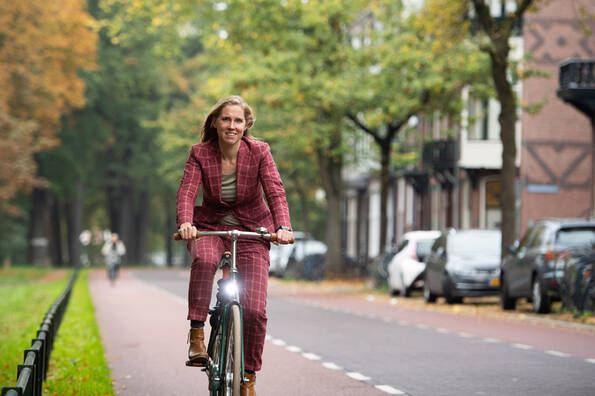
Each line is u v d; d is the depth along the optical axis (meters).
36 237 116.75
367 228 113.50
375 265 68.38
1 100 83.56
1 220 123.12
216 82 65.50
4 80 84.81
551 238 38.34
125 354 25.31
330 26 65.44
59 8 91.62
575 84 55.47
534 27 78.06
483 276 46.50
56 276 94.69
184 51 129.75
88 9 117.25
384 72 62.81
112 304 49.44
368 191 113.06
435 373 21.11
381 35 64.62
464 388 18.78
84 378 19.45
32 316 40.09
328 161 81.19
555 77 78.25
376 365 22.66
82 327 32.03
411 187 97.94
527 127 78.12
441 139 82.31
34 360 12.32
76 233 126.56
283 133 76.94
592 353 25.05
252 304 13.16
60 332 29.23
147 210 138.25
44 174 114.19
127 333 31.78
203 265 13.10
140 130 124.31
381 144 68.50
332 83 61.75
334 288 74.19
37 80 89.19
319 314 41.19
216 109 13.30
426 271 50.88
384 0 65.38
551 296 37.69
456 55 61.38
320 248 92.19
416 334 30.95
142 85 124.06
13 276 91.69
